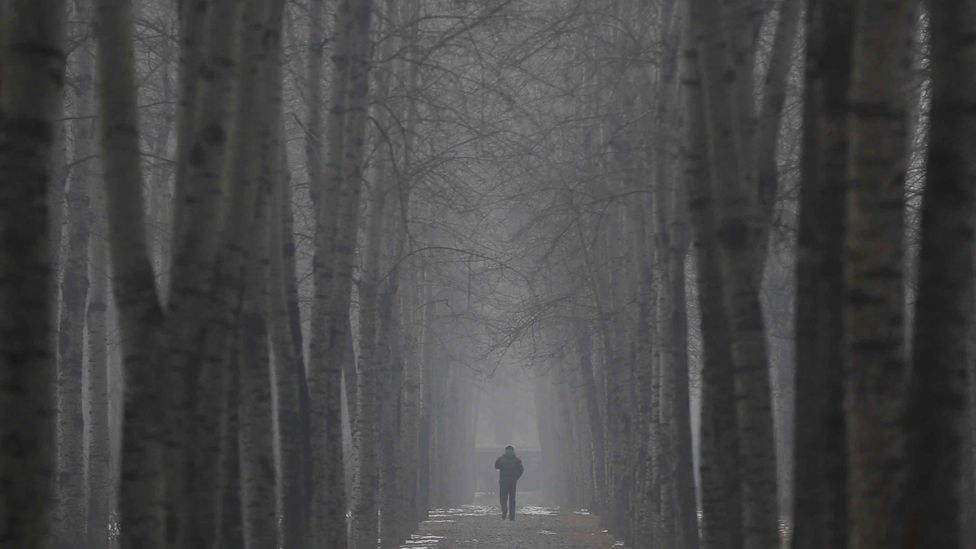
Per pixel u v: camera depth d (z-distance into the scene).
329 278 27.72
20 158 9.61
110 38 11.93
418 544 47.62
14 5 9.68
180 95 13.49
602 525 58.78
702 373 17.86
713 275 17.67
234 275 13.53
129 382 11.95
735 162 15.42
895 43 9.90
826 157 11.79
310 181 28.56
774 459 15.38
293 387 23.64
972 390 22.45
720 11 15.45
